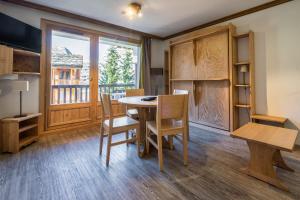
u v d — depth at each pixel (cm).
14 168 190
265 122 287
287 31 260
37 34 289
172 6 290
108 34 389
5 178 169
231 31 299
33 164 200
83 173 180
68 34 340
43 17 302
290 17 257
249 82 296
